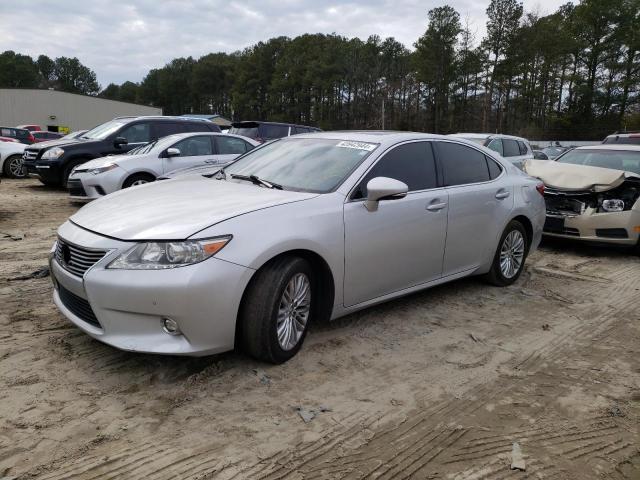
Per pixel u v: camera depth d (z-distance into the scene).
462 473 2.59
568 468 2.67
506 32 61.38
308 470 2.54
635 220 7.20
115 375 3.29
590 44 64.19
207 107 123.62
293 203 3.55
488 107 64.19
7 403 2.93
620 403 3.33
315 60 82.56
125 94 156.12
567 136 61.53
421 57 65.81
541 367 3.79
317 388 3.29
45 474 2.40
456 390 3.39
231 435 2.77
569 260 7.19
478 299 5.20
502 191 5.31
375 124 69.12
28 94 50.44
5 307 4.30
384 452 2.71
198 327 3.05
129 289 2.99
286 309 3.49
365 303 4.05
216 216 3.25
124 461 2.52
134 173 9.30
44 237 7.12
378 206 3.95
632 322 4.79
